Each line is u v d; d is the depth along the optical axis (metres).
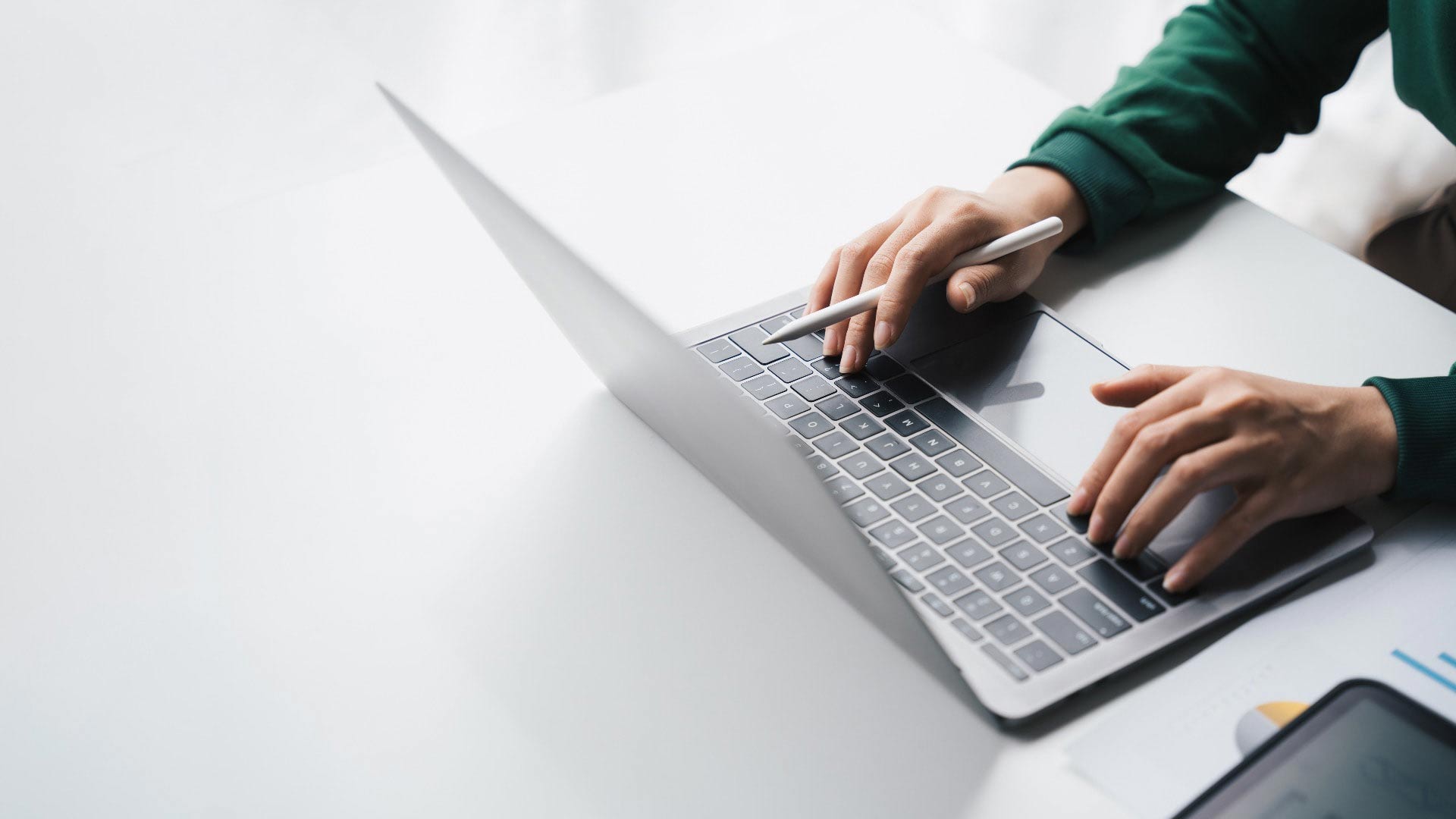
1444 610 0.52
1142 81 0.83
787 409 0.61
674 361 0.45
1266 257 0.75
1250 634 0.51
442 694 0.48
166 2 1.07
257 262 0.73
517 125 0.87
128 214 0.78
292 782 0.45
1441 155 1.82
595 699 0.48
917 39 0.98
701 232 0.77
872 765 0.46
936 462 0.58
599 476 0.59
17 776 0.45
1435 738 0.44
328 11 1.63
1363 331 0.69
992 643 0.49
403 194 0.80
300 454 0.60
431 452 0.60
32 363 0.65
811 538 0.49
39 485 0.58
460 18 1.76
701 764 0.46
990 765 0.46
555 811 0.44
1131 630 0.50
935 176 0.83
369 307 0.70
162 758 0.46
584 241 0.76
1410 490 0.57
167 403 0.62
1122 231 0.77
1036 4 1.91
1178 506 0.53
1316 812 0.41
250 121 1.02
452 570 0.54
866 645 0.51
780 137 0.86
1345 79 0.88
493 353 0.67
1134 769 0.45
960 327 0.67
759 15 1.87
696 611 0.52
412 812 0.44
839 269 0.69
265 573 0.54
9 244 0.74
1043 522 0.55
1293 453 0.55
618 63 1.84
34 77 0.94
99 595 0.52
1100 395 0.60
